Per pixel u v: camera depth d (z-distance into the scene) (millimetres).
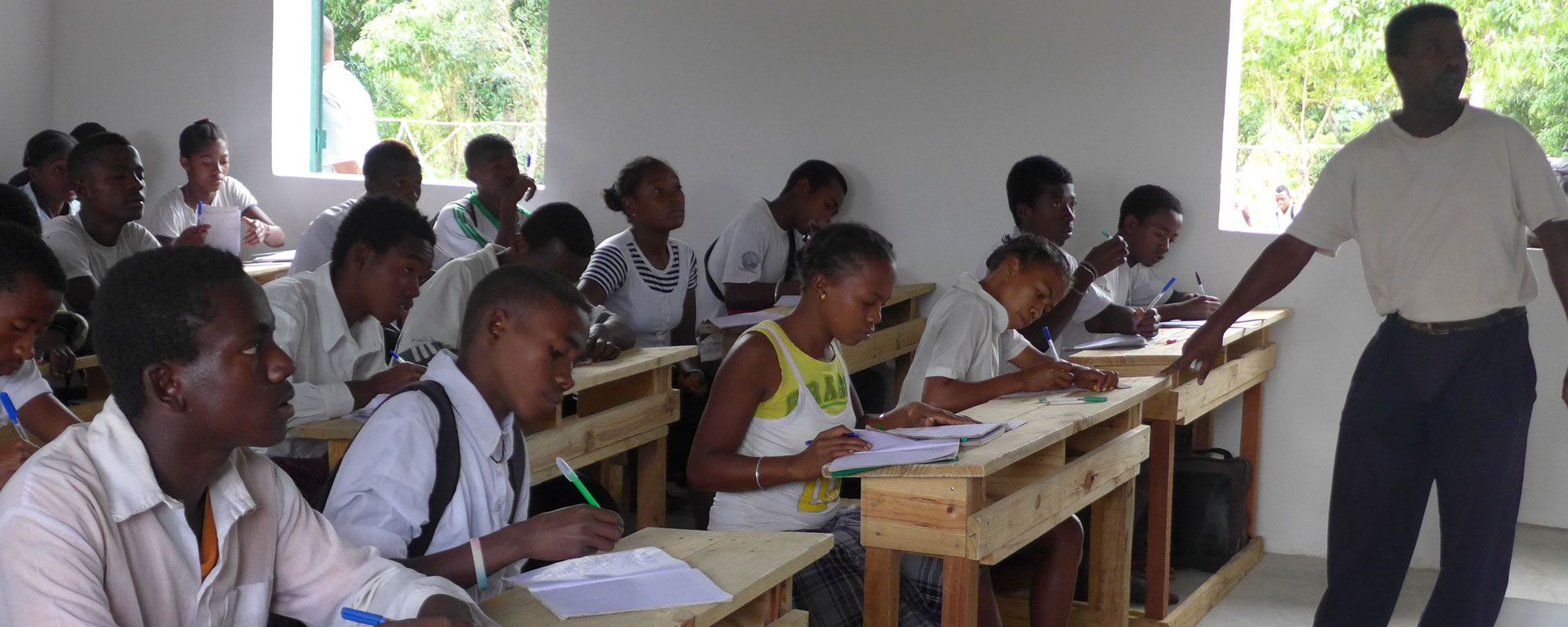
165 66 5070
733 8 4422
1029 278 2650
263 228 4812
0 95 5012
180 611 1198
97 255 3656
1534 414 3766
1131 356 2955
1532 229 2555
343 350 2439
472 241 4188
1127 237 3838
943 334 2629
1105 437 2699
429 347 2787
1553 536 3766
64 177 4512
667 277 3730
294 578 1356
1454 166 2539
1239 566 3621
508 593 1428
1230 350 3717
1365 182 2656
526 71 7836
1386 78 6375
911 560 2330
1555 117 5648
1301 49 6484
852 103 4324
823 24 4332
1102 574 2789
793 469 2076
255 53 4977
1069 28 4070
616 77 4566
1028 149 4148
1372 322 3814
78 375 2850
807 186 4125
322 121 5125
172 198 4727
